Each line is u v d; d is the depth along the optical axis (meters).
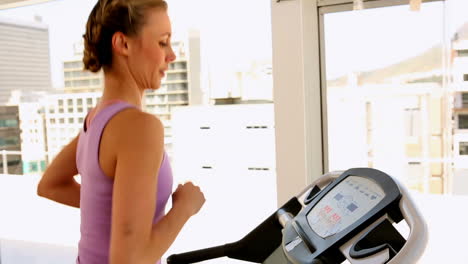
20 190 6.00
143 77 0.89
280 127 2.86
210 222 4.38
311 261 0.94
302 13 2.79
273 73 2.85
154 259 0.78
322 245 0.96
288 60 2.80
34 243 3.90
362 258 0.86
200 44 5.06
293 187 2.85
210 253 1.27
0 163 7.15
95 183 0.85
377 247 0.85
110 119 0.82
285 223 1.20
